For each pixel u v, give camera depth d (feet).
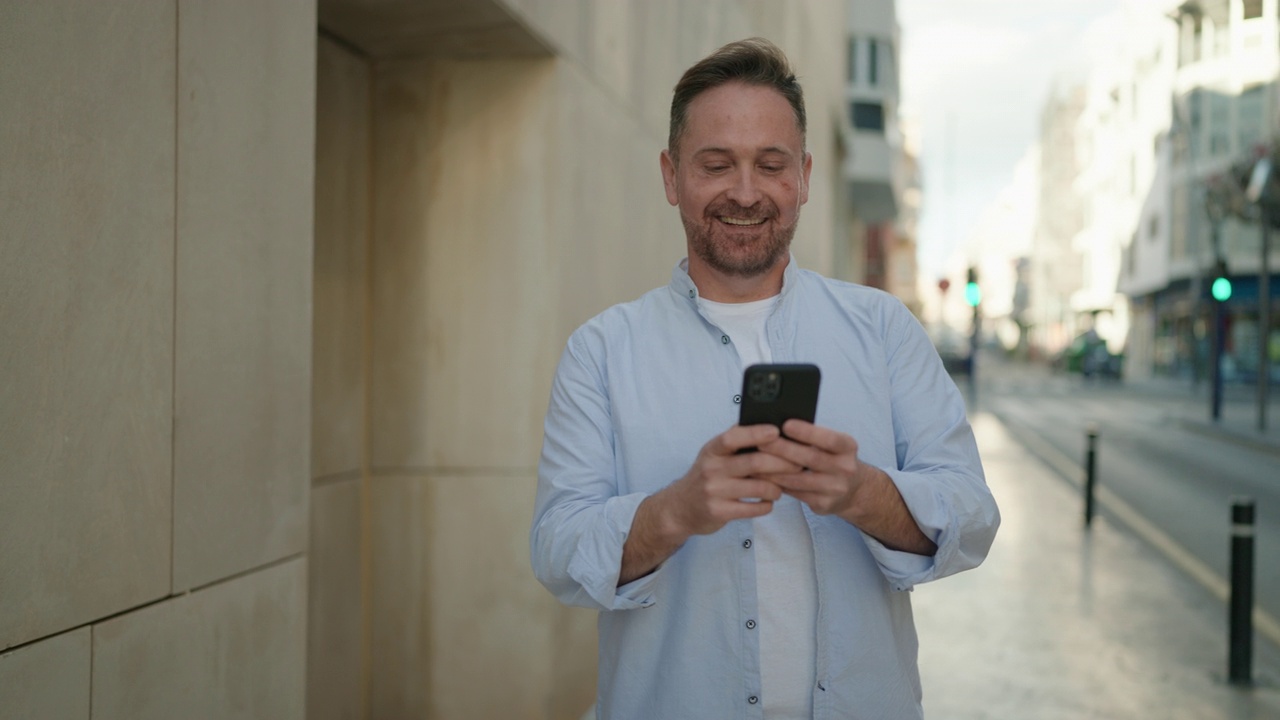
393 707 13.65
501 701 13.44
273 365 7.41
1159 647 18.19
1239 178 84.94
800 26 39.88
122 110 5.85
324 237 12.45
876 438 5.55
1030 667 17.04
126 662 5.90
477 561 13.48
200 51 6.57
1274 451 51.24
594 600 5.12
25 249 5.18
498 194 13.50
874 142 86.33
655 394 5.65
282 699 7.54
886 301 5.84
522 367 13.42
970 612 20.39
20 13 5.16
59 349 5.40
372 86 13.65
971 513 5.18
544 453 5.84
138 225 5.98
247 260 7.09
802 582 5.42
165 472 6.23
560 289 13.51
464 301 13.53
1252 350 116.26
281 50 7.54
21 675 5.16
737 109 5.35
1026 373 178.81
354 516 13.26
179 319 6.35
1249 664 16.40
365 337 13.56
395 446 13.65
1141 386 120.57
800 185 5.64
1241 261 115.85
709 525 4.66
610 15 16.08
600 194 15.55
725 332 5.70
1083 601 21.29
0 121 5.03
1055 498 35.17
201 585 6.59
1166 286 136.36
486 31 12.37
